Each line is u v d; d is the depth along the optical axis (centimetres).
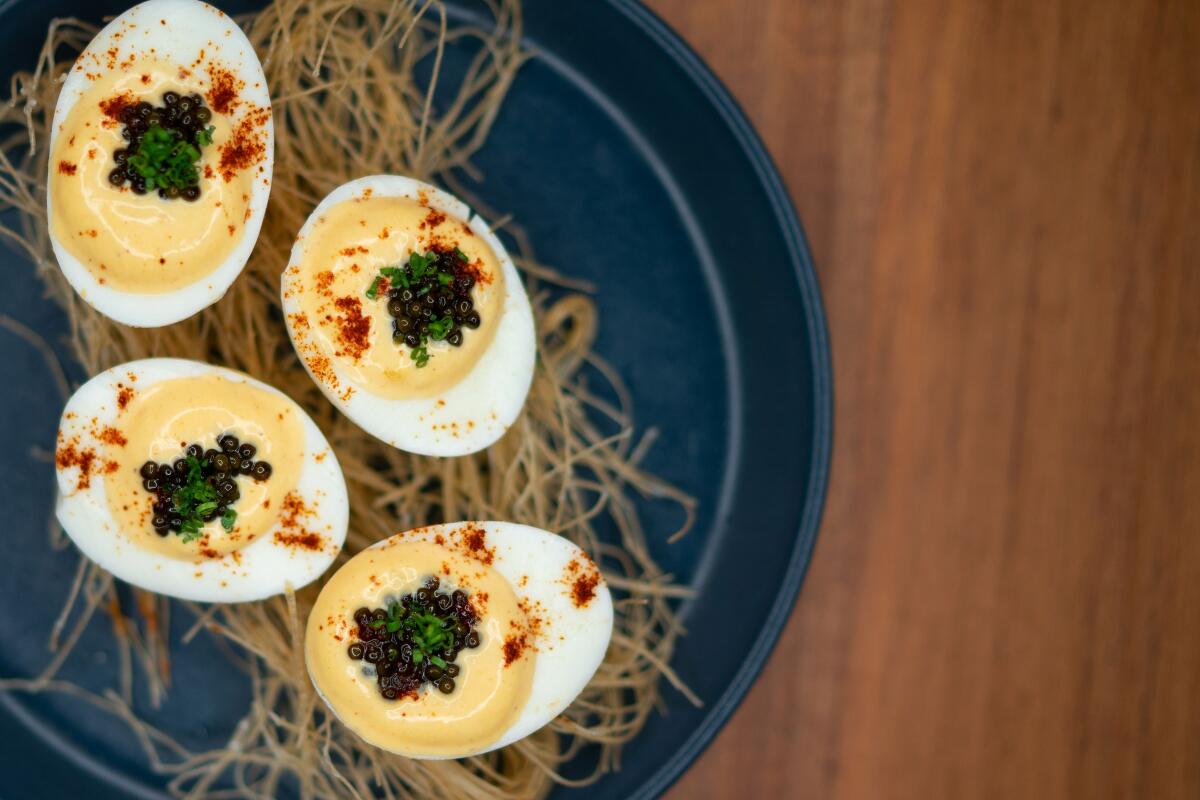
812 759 39
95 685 37
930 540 39
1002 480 39
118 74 34
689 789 39
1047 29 39
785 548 37
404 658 34
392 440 36
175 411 34
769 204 37
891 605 39
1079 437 39
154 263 34
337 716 35
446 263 35
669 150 38
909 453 39
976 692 39
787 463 38
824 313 36
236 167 35
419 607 34
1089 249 39
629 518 39
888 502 39
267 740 37
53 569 37
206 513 34
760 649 36
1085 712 39
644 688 38
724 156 37
